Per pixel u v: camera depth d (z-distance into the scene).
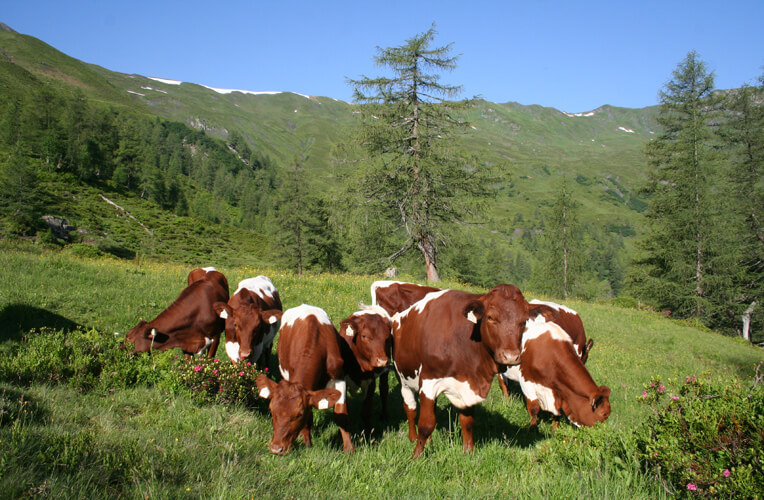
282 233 57.41
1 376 5.87
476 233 28.05
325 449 5.37
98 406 5.53
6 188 65.06
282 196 57.22
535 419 7.02
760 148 36.88
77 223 75.31
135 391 6.34
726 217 35.28
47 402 5.15
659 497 3.85
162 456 4.18
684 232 35.97
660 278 37.72
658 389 5.46
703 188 35.34
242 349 7.38
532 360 6.87
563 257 55.94
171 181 134.00
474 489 4.43
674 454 4.06
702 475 3.83
